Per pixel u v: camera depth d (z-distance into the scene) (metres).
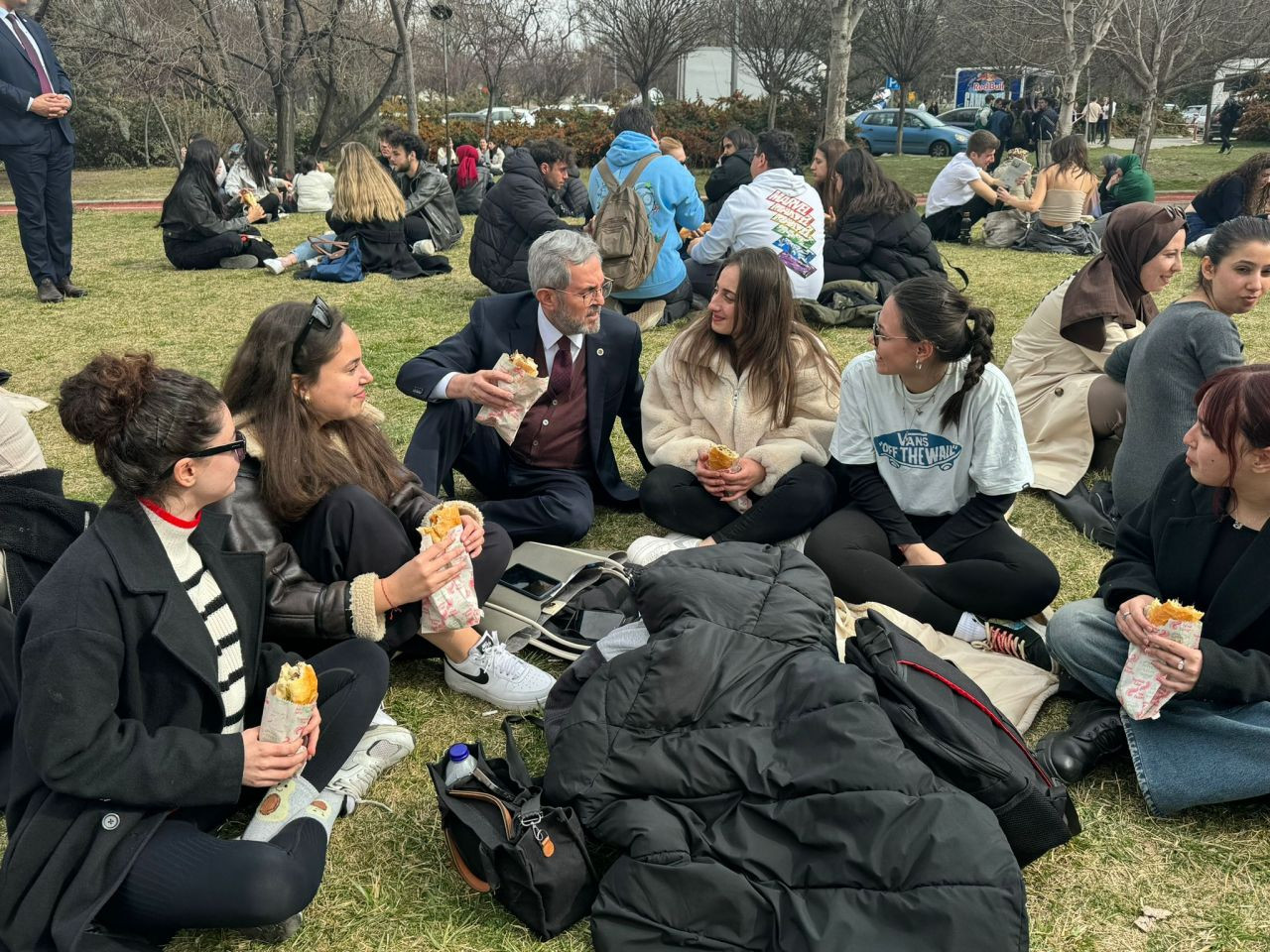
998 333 7.30
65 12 19.88
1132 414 3.90
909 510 3.71
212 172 9.81
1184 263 9.41
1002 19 21.73
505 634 3.41
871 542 3.60
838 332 7.28
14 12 7.84
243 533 2.75
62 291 8.53
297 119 24.89
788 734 2.39
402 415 5.70
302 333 2.82
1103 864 2.53
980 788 2.38
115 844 2.11
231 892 2.11
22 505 2.58
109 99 23.72
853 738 2.30
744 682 2.51
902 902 2.08
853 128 28.16
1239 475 2.53
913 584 3.43
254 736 2.23
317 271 9.27
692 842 2.29
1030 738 3.00
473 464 4.23
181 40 19.20
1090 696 3.12
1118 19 18.53
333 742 2.53
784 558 2.95
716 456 3.86
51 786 2.03
